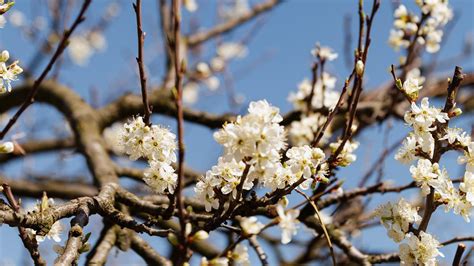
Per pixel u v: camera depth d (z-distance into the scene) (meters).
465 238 0.90
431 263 0.83
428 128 0.83
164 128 0.85
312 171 0.82
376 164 1.14
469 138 0.84
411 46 1.12
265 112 0.77
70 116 1.36
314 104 1.20
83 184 1.83
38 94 1.49
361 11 0.86
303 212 1.04
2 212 0.81
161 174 0.84
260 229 0.76
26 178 1.77
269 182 0.82
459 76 0.84
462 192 0.84
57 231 0.85
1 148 0.86
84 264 0.98
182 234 0.74
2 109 1.58
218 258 0.75
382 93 1.44
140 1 0.82
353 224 1.18
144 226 0.87
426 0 1.09
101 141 1.29
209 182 0.83
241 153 0.77
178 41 0.72
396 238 0.85
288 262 1.48
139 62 0.83
